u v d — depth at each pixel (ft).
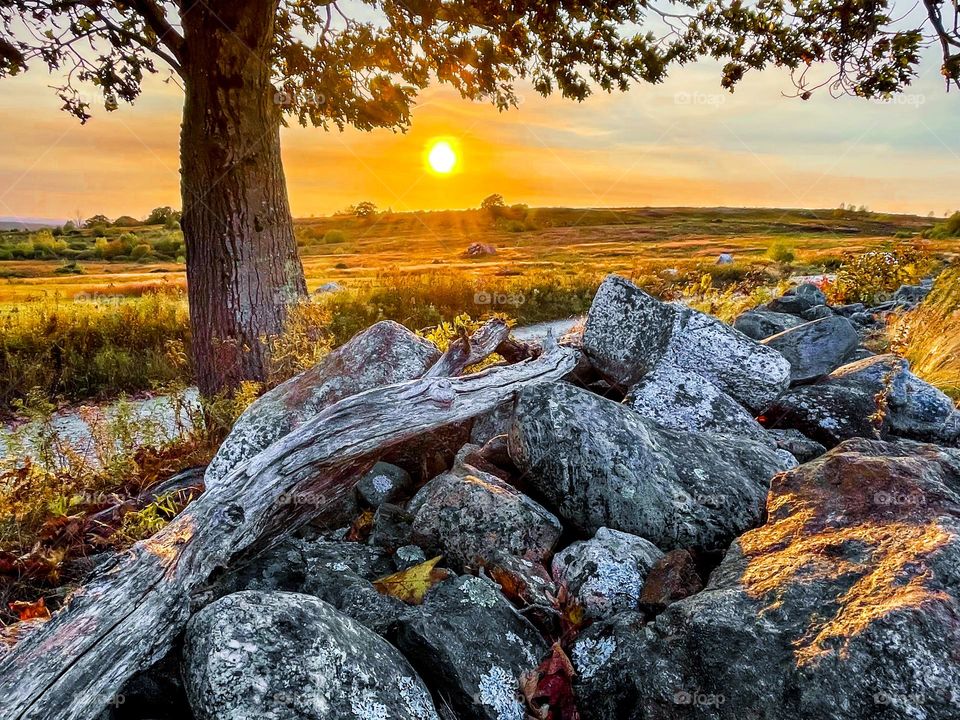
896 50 23.16
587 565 9.19
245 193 21.86
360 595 9.14
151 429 17.31
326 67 28.04
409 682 7.41
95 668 7.21
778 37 26.45
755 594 7.58
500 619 8.67
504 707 7.70
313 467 10.28
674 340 14.40
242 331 22.09
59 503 12.54
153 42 25.02
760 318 24.02
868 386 15.08
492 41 27.37
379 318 47.44
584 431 10.65
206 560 8.68
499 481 11.21
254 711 6.31
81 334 40.42
